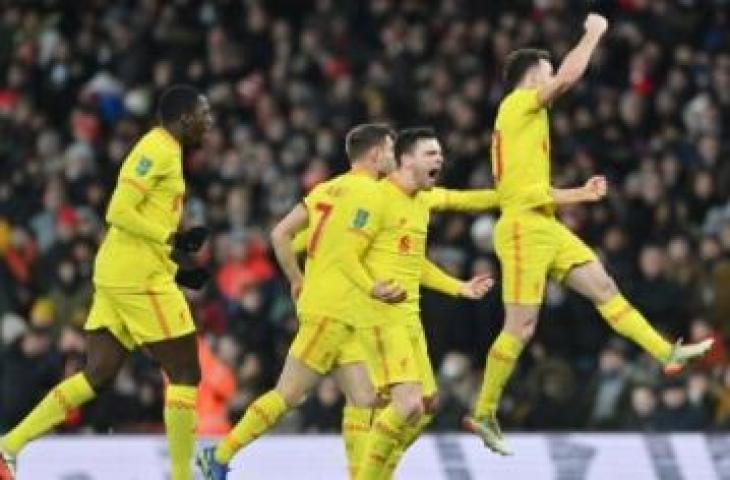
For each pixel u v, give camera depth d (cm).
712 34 6738
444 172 6053
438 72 6438
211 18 6800
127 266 3997
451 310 5672
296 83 6538
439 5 6812
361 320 4000
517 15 6769
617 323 4088
